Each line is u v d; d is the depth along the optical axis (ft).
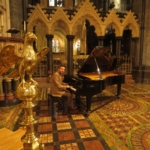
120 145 9.95
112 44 37.83
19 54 3.39
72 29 30.55
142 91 24.13
